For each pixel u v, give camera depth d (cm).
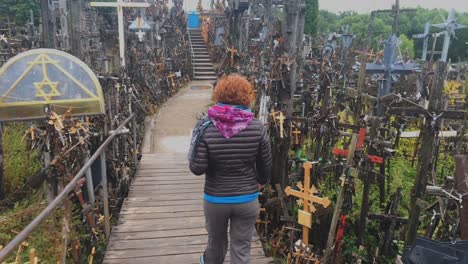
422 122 697
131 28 1346
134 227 462
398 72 836
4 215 441
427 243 309
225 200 277
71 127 426
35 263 256
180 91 1524
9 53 848
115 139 571
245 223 288
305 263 398
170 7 2050
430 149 381
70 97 441
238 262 291
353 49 1373
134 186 595
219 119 268
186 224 471
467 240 319
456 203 355
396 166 663
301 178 495
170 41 1723
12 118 427
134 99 890
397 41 844
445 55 1375
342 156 532
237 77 278
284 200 491
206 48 2053
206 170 275
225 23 1758
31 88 430
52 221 407
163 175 645
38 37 1072
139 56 1284
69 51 922
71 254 392
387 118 675
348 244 479
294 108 740
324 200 369
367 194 450
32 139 419
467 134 666
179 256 404
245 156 273
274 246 465
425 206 381
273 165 536
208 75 1803
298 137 550
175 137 953
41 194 491
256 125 277
